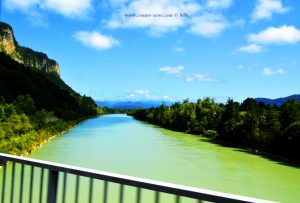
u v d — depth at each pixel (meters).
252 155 52.28
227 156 49.25
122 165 37.88
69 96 162.38
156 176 32.75
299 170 40.00
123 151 49.16
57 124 77.00
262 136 59.19
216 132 78.88
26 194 13.94
